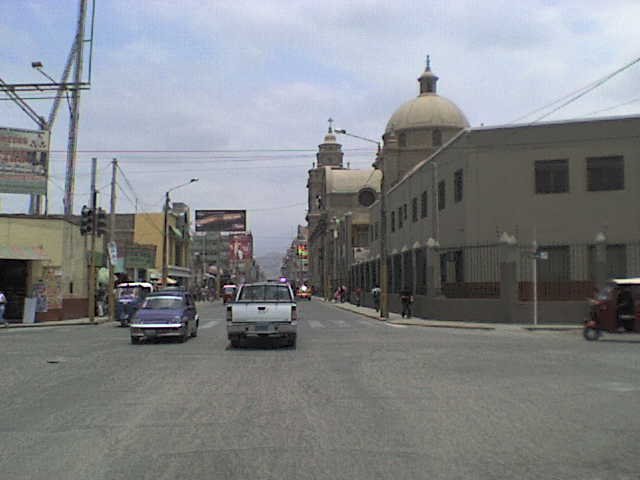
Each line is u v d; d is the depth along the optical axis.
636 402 10.48
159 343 21.38
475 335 24.61
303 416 9.42
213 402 10.55
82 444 7.86
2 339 23.72
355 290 60.53
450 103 66.50
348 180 102.44
